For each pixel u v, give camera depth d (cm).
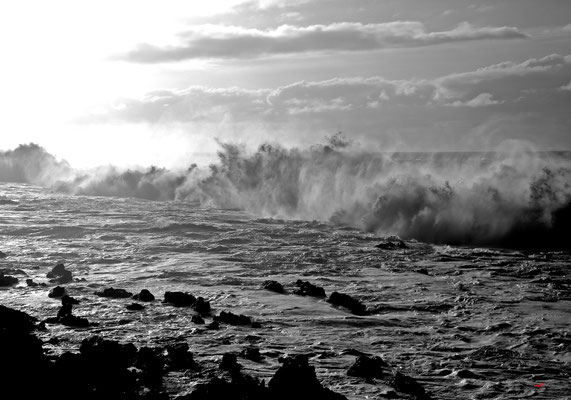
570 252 2080
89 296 1277
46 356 771
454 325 1128
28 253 1842
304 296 1338
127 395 704
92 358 758
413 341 1024
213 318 1121
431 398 771
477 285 1494
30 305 1191
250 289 1406
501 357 947
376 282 1525
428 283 1516
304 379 719
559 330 1094
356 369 850
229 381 755
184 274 1574
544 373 878
